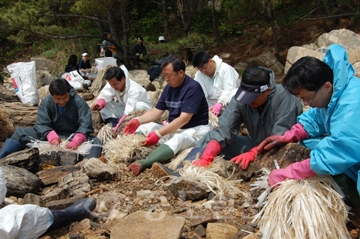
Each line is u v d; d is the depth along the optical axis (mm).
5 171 3746
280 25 12484
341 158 2711
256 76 3477
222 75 5691
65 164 4516
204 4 17172
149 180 3799
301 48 9336
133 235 2811
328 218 2787
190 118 4434
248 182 3615
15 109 6406
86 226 3193
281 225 2809
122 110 6023
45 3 11383
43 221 3012
